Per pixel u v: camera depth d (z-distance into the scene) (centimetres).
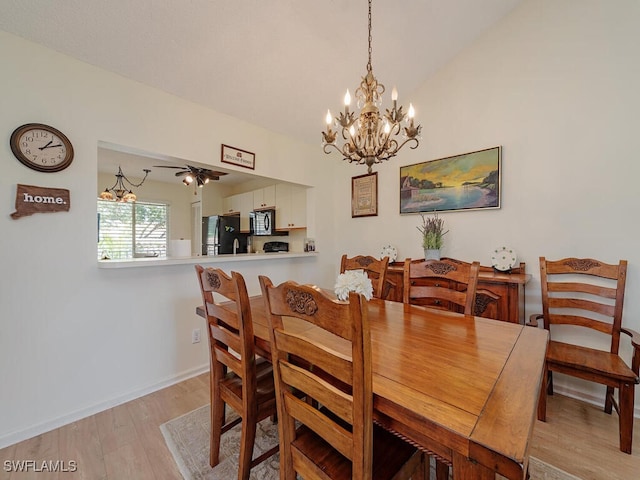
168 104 222
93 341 189
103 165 411
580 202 205
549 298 203
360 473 76
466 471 66
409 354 104
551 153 216
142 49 186
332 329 76
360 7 199
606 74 195
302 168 330
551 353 179
